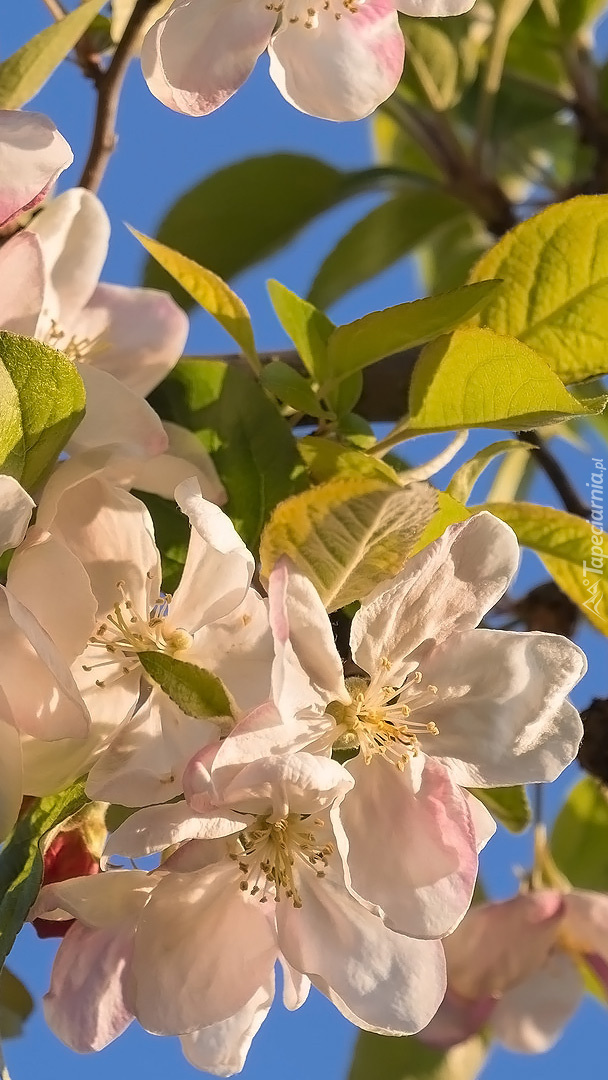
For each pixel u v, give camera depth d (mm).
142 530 482
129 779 463
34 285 495
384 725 475
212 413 522
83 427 486
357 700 476
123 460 481
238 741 455
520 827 544
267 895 475
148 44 495
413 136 690
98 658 478
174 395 527
